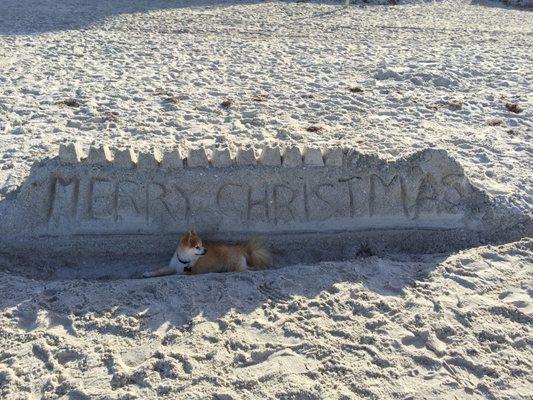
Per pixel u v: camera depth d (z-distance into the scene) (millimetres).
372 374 1688
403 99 4027
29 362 1732
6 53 4980
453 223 2547
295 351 1784
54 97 3951
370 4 8055
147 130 3373
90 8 7258
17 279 2168
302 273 2184
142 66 4750
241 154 2521
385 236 2535
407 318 1923
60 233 2445
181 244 2225
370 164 2521
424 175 2525
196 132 3354
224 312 1963
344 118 3645
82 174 2473
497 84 4375
